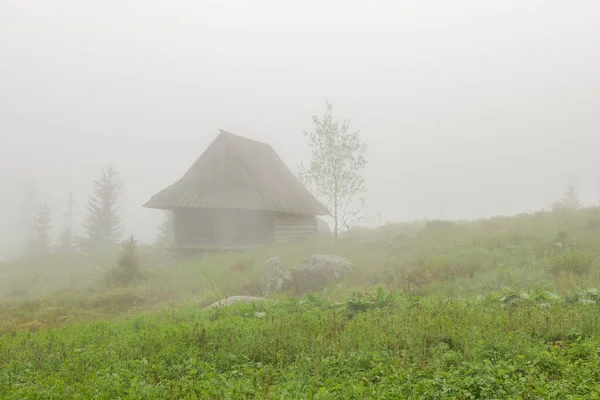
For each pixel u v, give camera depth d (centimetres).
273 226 2475
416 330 693
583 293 886
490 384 495
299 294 1506
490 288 1200
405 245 1902
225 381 556
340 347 662
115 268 2002
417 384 503
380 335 687
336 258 1641
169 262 2462
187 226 2680
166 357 670
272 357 649
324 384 540
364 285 1451
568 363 550
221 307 1062
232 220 2561
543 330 682
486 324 703
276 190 2620
